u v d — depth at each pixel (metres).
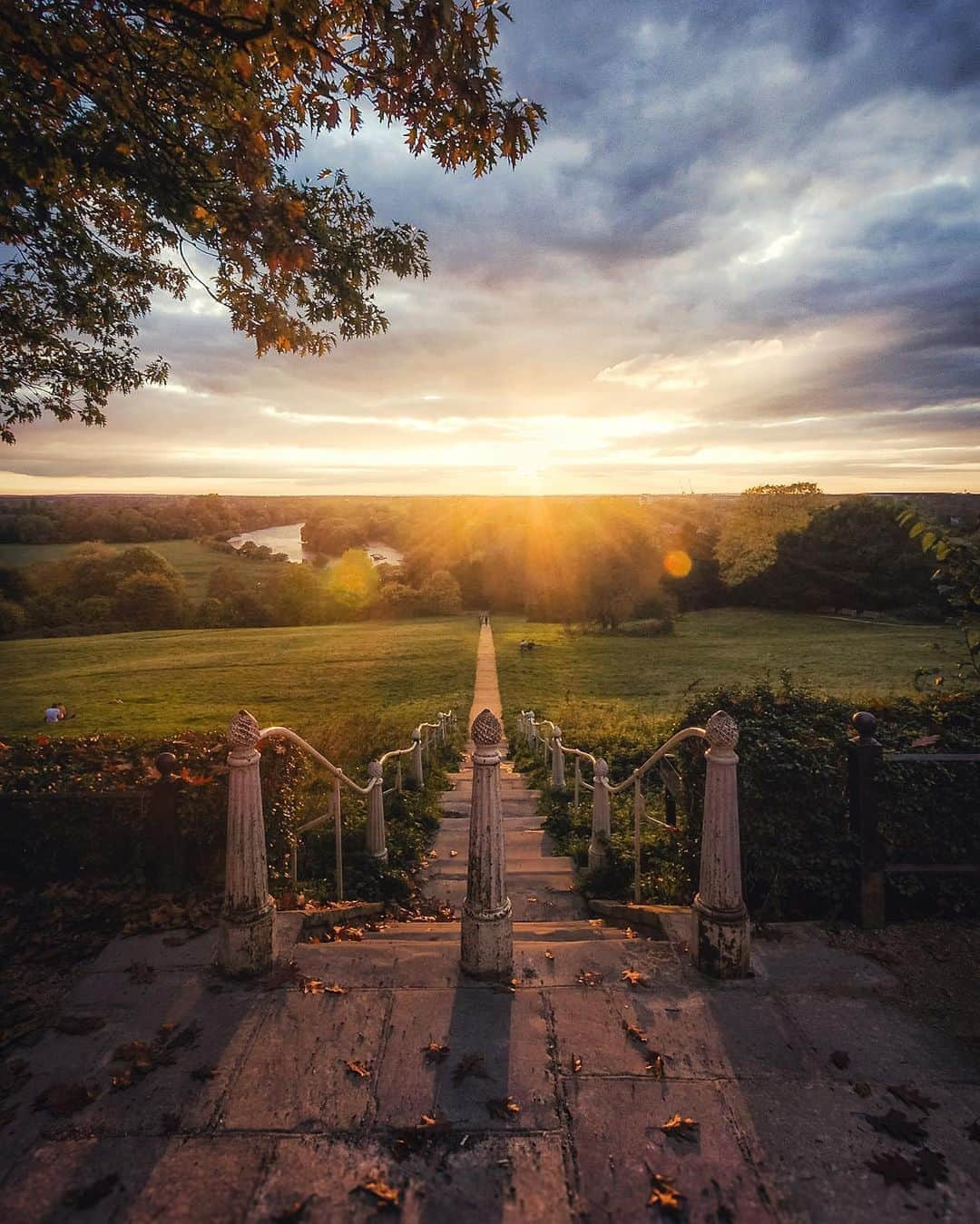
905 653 35.47
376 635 47.44
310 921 4.04
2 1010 3.02
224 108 4.51
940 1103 2.40
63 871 4.23
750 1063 2.61
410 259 6.18
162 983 3.17
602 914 5.24
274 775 4.73
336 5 3.59
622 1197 2.04
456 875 6.75
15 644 43.09
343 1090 2.47
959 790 3.74
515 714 21.52
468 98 3.58
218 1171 2.13
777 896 3.86
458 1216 1.97
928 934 3.58
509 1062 2.61
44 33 3.63
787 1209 1.99
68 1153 2.20
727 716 3.25
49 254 6.57
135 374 8.55
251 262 4.80
